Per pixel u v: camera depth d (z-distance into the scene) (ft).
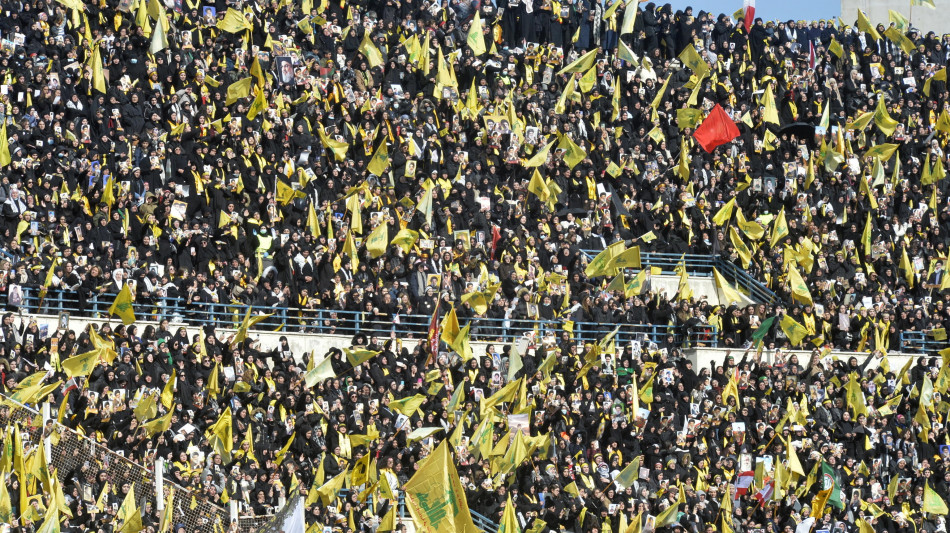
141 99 358.84
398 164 376.27
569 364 335.88
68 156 337.72
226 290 327.88
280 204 351.46
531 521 296.30
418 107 395.14
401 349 324.19
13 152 327.47
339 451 296.51
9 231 318.04
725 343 361.92
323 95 386.93
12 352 283.38
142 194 337.72
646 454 322.14
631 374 338.75
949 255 406.41
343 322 337.11
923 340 379.55
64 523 249.96
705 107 428.56
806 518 315.17
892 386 356.38
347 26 408.46
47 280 304.71
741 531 315.37
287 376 303.68
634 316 359.87
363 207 358.02
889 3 498.28
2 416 258.78
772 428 332.60
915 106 453.17
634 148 403.54
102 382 284.61
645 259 385.29
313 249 343.87
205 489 269.85
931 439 345.51
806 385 350.84
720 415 334.44
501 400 311.06
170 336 301.63
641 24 444.55
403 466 300.40
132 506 252.01
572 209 383.04
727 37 449.06
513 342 341.00
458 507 206.69
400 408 305.73
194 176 345.92
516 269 357.61
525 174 393.50
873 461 337.31
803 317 374.02
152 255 322.55
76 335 303.48
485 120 392.47
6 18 360.48
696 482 319.06
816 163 417.69
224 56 383.65
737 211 391.24
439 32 420.77
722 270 390.63
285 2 402.93
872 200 404.57
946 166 438.81
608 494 303.68
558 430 320.29
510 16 431.43
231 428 285.02
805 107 439.22
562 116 409.08
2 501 236.43
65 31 370.94
